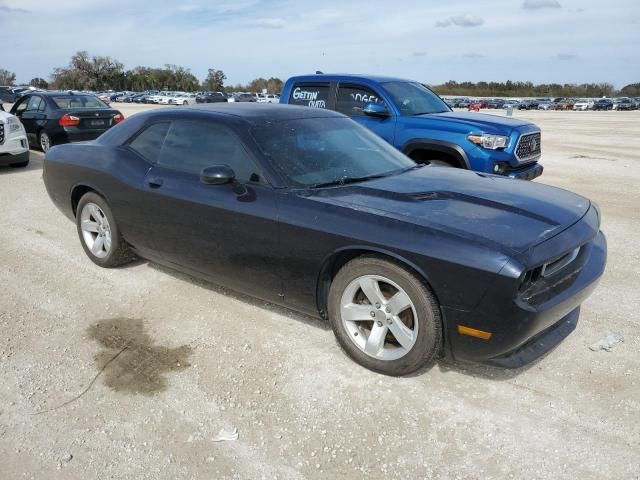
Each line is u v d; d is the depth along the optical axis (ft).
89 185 15.79
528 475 8.31
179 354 11.79
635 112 187.01
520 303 9.19
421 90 27.37
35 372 11.11
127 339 12.44
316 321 13.20
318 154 12.92
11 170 33.68
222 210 12.34
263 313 13.66
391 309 10.46
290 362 11.41
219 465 8.57
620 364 11.34
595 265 11.37
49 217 22.74
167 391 10.46
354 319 11.05
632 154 50.14
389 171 13.52
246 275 12.54
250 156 12.32
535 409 9.86
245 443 9.04
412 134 23.79
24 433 9.30
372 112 24.70
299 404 10.02
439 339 10.08
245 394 10.34
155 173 14.03
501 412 9.77
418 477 8.29
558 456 8.70
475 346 9.73
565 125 97.96
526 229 9.99
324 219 10.85
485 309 9.30
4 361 11.51
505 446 8.93
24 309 13.92
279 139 12.78
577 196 12.84
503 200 11.36
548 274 10.01
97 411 9.88
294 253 11.36
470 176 13.64
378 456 8.72
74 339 12.46
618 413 9.73
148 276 16.06
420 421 9.53
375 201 11.10
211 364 11.39
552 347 10.63
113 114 40.47
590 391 10.40
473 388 10.48
